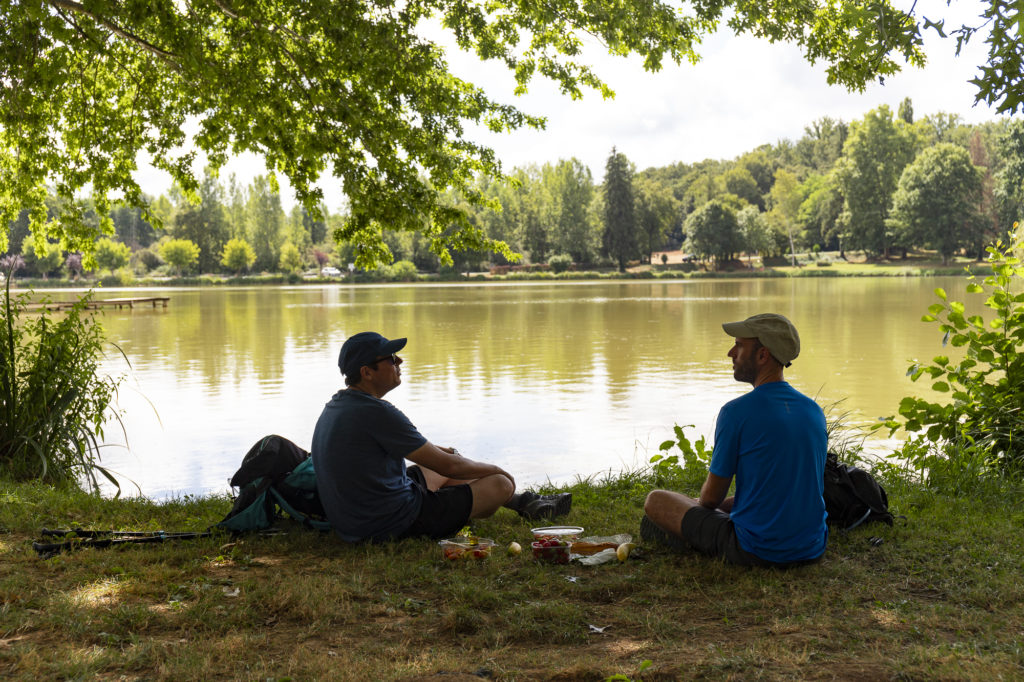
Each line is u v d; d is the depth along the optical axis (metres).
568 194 121.38
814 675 2.89
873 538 4.51
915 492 5.99
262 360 20.36
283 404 14.05
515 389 15.23
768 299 45.69
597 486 6.85
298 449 5.15
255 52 8.17
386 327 29.73
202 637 3.35
